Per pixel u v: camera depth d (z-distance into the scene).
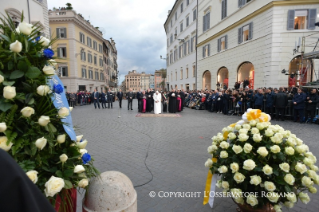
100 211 1.65
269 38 14.08
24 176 0.67
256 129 2.16
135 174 3.75
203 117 11.52
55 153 1.51
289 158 2.08
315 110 8.95
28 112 1.26
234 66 18.28
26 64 1.33
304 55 10.73
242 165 2.14
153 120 10.41
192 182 3.44
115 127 8.41
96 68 39.06
